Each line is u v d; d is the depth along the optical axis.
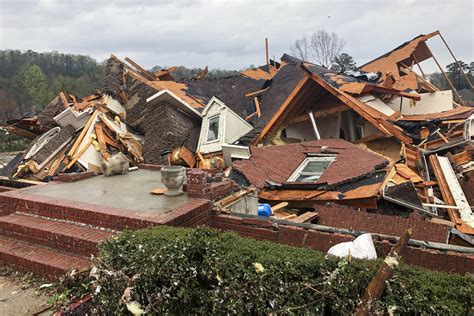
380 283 2.41
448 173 9.49
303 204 8.31
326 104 13.47
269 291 2.67
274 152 10.45
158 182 6.27
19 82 50.62
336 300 2.52
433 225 5.47
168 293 3.02
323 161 9.78
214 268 2.91
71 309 3.42
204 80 19.89
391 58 19.95
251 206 6.02
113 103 17.19
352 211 6.26
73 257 4.42
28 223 4.94
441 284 2.42
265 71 20.19
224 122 13.52
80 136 13.72
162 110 14.56
